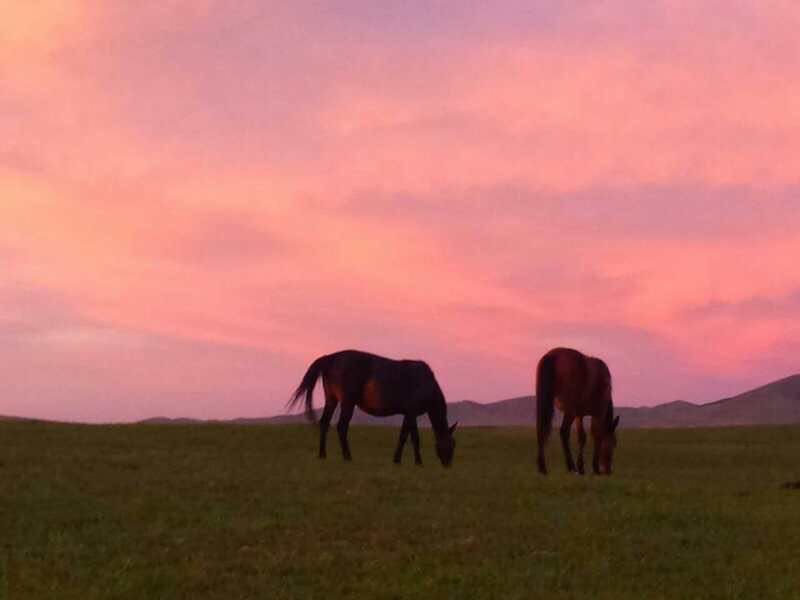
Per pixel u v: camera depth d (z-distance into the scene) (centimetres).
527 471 2230
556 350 2228
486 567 1171
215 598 1038
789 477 2320
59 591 1031
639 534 1366
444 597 1052
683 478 2234
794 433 4288
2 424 3198
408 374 2327
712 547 1306
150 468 1938
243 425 3612
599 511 1516
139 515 1403
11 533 1283
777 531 1405
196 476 1784
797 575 1155
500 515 1474
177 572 1116
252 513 1443
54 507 1443
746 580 1136
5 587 1040
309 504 1519
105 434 3033
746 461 3017
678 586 1114
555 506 1568
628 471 2480
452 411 12800
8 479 1688
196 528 1336
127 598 1019
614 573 1169
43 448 2419
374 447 3222
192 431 3294
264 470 1947
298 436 3328
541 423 2164
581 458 2241
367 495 1609
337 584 1096
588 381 2209
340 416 2325
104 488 1612
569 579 1135
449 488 1734
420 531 1352
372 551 1234
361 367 2311
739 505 1628
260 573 1129
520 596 1054
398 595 1057
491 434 3950
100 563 1155
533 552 1252
